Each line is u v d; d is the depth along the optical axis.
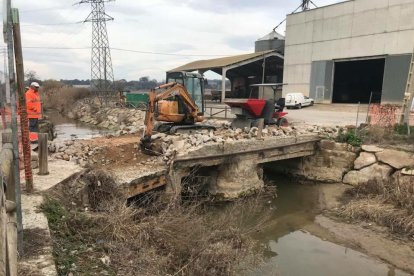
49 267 4.07
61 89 54.16
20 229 4.22
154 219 6.49
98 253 5.11
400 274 7.12
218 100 45.75
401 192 9.95
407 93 14.48
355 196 11.38
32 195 6.13
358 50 30.06
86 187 7.64
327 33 32.41
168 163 10.36
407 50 26.78
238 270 6.32
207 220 8.09
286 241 8.70
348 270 7.29
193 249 6.02
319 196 12.10
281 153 13.34
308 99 31.50
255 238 8.78
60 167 8.10
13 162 4.15
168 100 13.77
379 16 28.38
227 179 11.96
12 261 3.12
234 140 12.11
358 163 13.02
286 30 36.47
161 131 13.99
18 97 5.77
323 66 33.00
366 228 9.13
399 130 14.44
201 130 14.05
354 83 38.34
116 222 5.98
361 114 24.14
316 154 14.34
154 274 4.94
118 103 38.81
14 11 4.95
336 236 8.86
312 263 7.56
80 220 5.84
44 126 18.47
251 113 15.42
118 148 11.27
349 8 30.44
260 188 12.55
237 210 10.47
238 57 42.19
